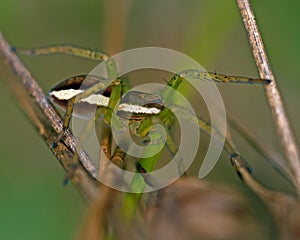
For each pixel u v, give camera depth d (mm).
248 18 98
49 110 97
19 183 127
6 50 99
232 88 131
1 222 123
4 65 98
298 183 91
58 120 97
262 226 75
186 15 130
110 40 116
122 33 116
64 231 123
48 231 123
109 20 116
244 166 90
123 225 80
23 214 124
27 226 123
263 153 99
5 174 128
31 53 100
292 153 93
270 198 77
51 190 126
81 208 124
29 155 130
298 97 131
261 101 129
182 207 75
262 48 98
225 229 74
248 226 74
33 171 129
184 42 127
